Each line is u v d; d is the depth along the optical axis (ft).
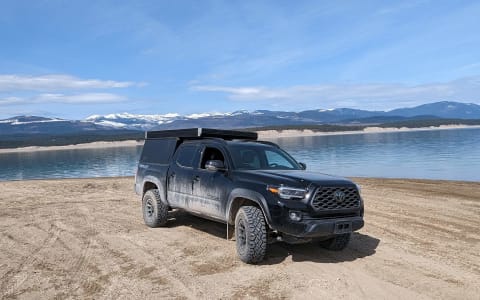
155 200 29.22
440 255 22.16
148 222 30.01
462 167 95.96
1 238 27.40
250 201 22.26
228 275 19.42
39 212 37.35
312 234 19.47
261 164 24.25
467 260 21.27
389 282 18.22
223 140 25.39
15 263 21.72
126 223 31.68
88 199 45.96
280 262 21.33
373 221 30.96
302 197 19.72
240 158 23.79
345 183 20.63
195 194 25.50
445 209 35.55
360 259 21.65
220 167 23.13
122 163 169.48
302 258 21.95
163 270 20.25
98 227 30.32
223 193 23.02
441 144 220.84
